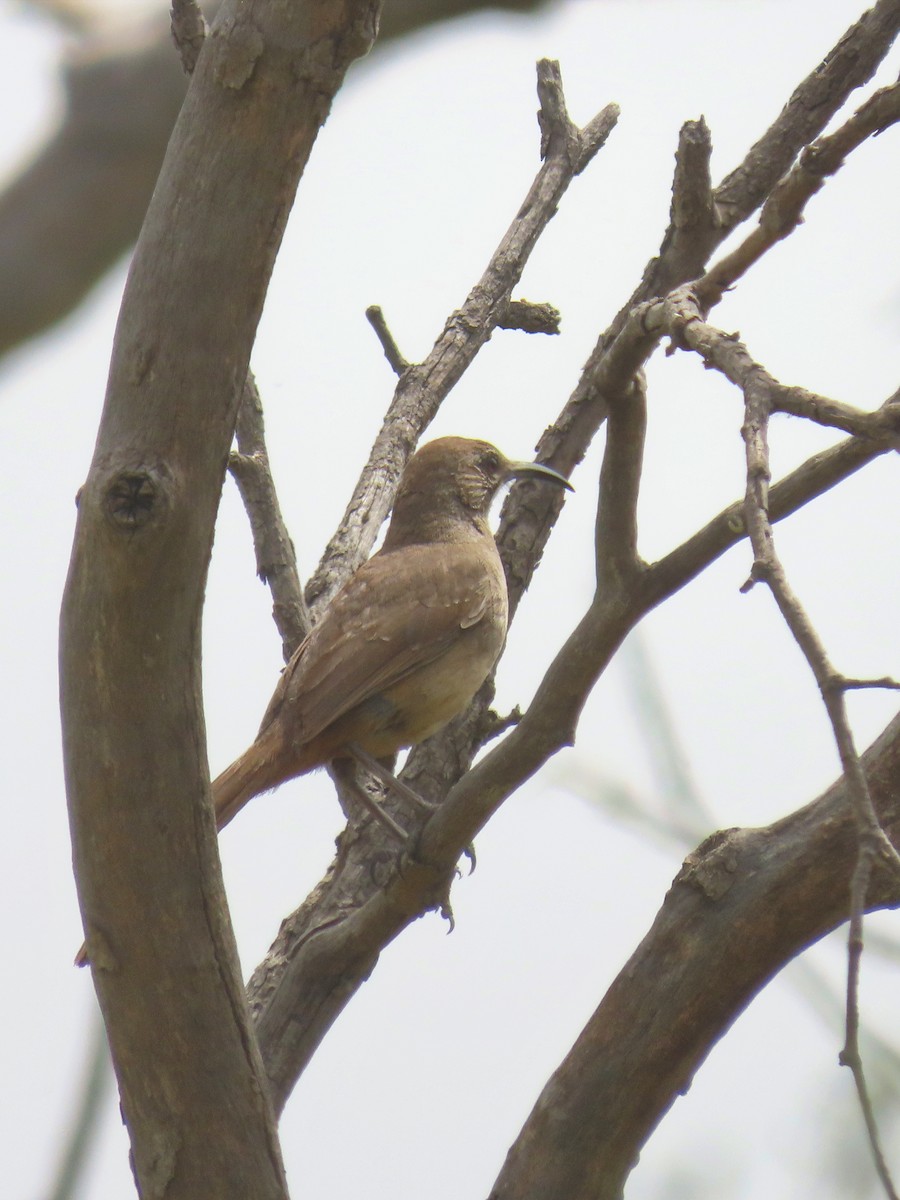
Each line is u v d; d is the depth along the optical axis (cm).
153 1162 705
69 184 959
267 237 612
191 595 625
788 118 1044
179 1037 685
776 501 709
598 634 757
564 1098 786
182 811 655
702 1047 781
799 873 771
